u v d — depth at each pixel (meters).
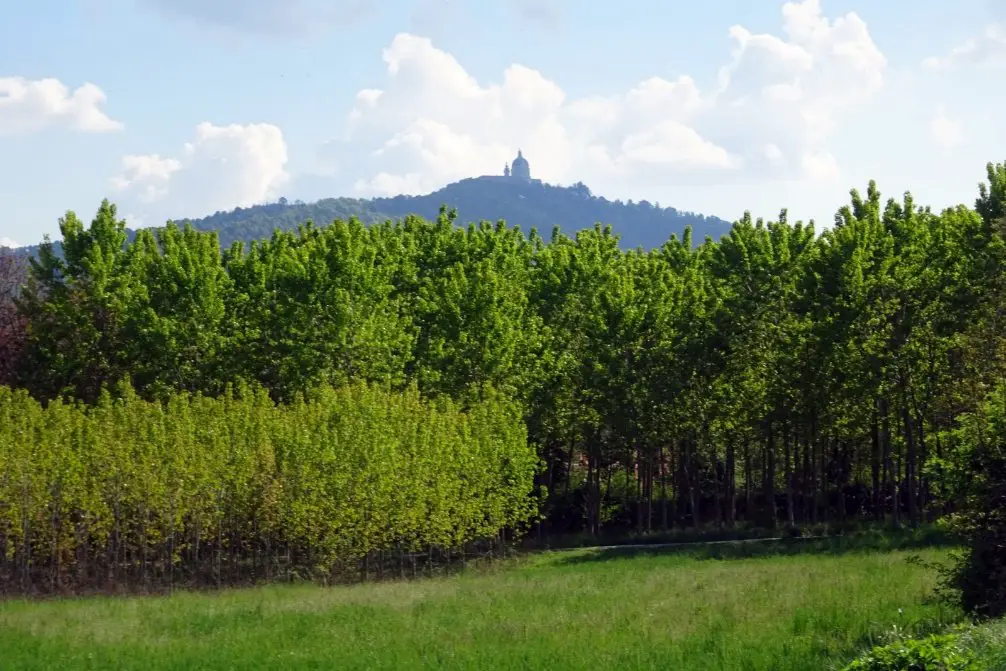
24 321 68.31
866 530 53.62
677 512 73.94
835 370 56.56
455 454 50.09
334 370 56.09
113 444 42.88
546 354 63.03
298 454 44.41
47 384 60.66
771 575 32.28
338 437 45.19
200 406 46.50
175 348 58.81
